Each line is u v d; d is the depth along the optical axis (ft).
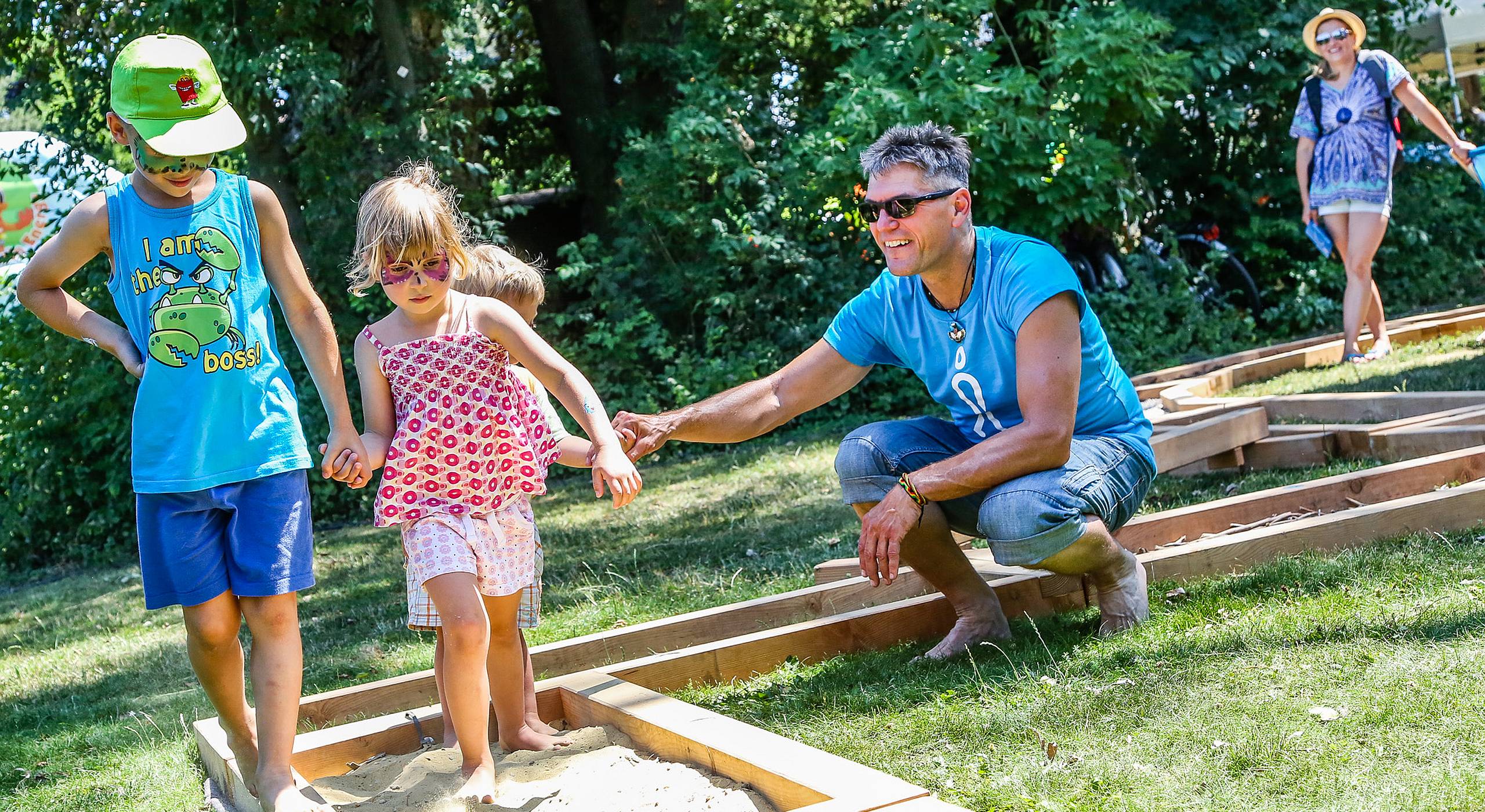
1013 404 11.98
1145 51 36.50
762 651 12.21
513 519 10.21
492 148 43.37
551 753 10.02
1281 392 25.26
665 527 22.80
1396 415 20.31
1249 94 40.98
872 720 10.25
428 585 9.49
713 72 40.60
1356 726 8.59
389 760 10.28
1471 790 7.42
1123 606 11.70
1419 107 26.94
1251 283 39.86
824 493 23.68
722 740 9.00
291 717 9.30
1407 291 40.93
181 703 14.93
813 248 38.52
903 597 13.91
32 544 34.24
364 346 10.29
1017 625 12.46
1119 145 40.55
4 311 34.50
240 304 9.41
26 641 21.98
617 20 42.63
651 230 38.14
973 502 12.11
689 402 35.63
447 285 10.14
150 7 33.40
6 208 42.57
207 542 9.20
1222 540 13.38
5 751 13.96
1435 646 9.86
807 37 45.16
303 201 36.09
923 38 36.55
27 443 33.71
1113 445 11.85
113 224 9.35
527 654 10.91
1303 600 11.56
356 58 36.29
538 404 11.28
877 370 36.27
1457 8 45.03
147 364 9.30
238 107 34.12
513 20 43.04
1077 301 11.27
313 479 33.17
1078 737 9.15
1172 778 8.23
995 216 35.70
